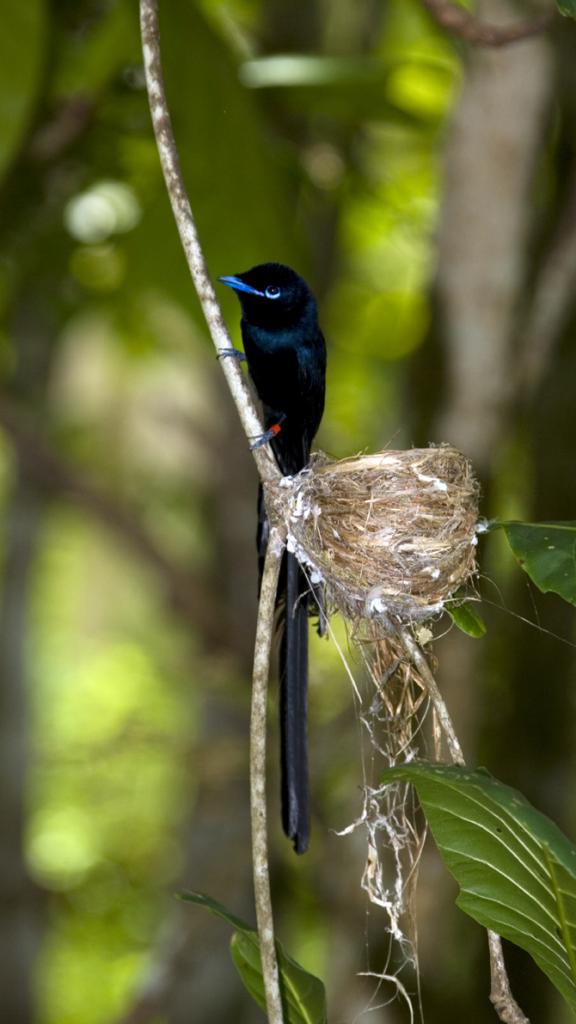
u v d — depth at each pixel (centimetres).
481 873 528
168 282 1109
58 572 3166
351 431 1739
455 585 681
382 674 662
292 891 1408
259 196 1050
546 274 1102
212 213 1059
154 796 1941
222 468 1545
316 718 1398
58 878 1753
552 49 1027
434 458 715
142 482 1942
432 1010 1148
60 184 1254
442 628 1134
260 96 1106
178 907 1345
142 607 3316
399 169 1513
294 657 691
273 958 533
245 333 862
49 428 1644
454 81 1180
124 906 1717
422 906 1149
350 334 1748
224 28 1210
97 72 1099
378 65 1082
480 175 1073
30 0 766
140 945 1711
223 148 1034
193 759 1341
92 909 1709
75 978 2038
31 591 1636
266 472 643
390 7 1505
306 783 677
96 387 2442
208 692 1500
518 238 1089
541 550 578
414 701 690
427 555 671
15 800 1584
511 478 1357
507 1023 536
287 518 653
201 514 1725
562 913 517
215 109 1020
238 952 573
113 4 1080
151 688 2173
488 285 1101
